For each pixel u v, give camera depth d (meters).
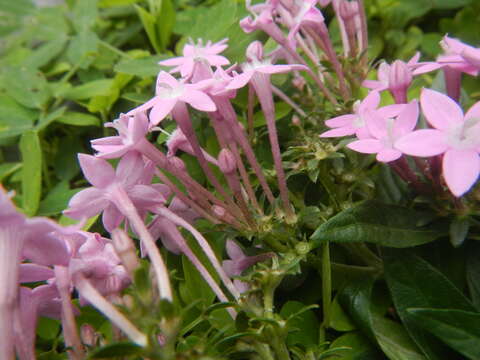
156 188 0.07
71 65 0.12
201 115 0.09
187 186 0.07
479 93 0.10
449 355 0.07
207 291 0.08
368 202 0.07
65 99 0.11
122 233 0.06
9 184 0.10
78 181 0.11
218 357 0.06
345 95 0.08
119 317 0.06
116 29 0.13
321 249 0.08
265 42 0.10
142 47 0.13
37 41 0.14
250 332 0.06
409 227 0.07
